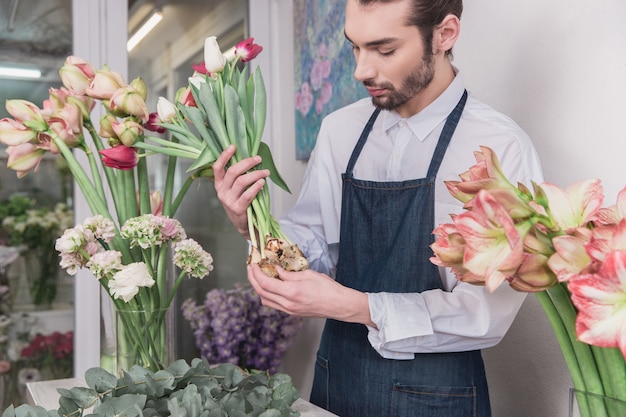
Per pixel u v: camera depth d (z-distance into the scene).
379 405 1.32
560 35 1.44
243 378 1.09
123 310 1.24
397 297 1.19
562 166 1.45
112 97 1.30
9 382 2.48
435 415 1.29
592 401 0.69
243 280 2.82
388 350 1.23
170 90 2.75
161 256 1.29
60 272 2.54
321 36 2.40
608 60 1.32
